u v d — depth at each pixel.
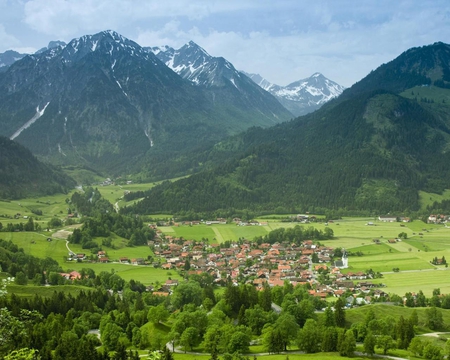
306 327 180.25
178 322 179.25
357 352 175.25
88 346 152.75
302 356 168.25
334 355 170.50
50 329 174.75
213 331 174.88
